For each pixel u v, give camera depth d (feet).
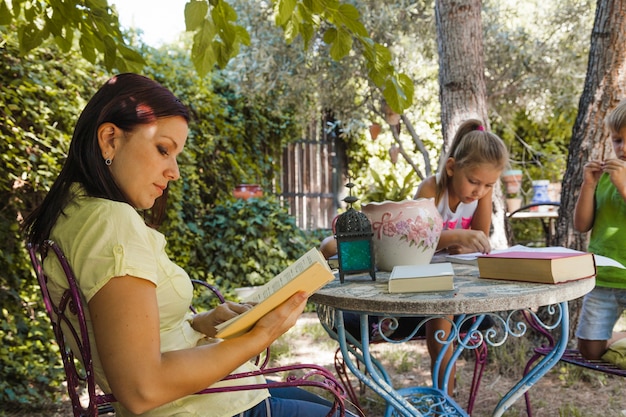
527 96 24.03
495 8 23.45
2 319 11.23
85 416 3.93
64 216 3.64
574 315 11.48
